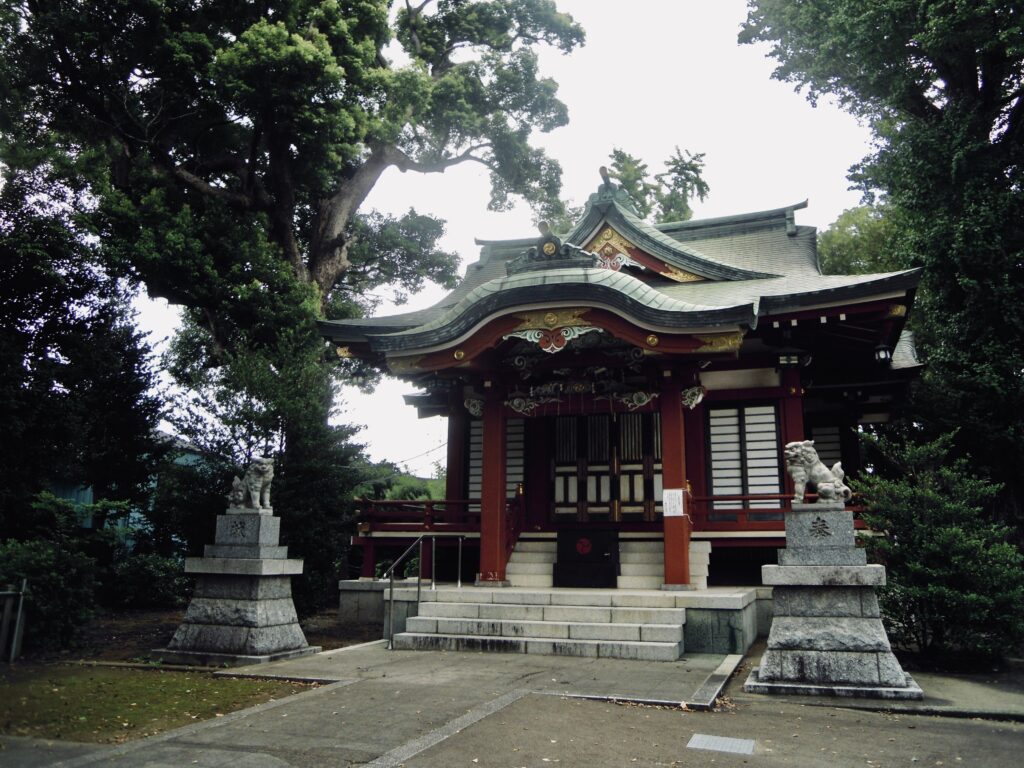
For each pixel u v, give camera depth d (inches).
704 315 507.2
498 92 1219.9
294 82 832.3
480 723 282.2
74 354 725.3
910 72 780.0
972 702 331.3
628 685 352.8
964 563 413.1
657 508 652.1
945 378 748.6
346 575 848.9
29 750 255.0
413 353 574.6
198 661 424.2
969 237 719.1
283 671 395.5
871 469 822.5
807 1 866.1
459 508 724.7
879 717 309.0
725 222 838.5
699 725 290.4
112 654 469.7
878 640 345.4
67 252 700.7
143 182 861.2
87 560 496.7
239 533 444.8
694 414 662.5
